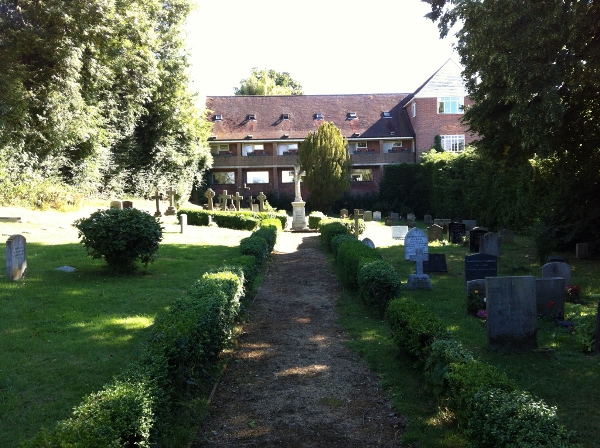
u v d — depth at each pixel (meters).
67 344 6.68
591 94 13.27
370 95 53.03
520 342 6.81
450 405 4.64
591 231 15.84
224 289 7.03
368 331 7.95
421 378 5.74
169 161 38.00
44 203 22.03
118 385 3.80
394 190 45.06
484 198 27.12
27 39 22.12
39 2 22.27
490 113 14.15
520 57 11.88
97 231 10.75
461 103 46.75
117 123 31.92
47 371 5.79
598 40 11.75
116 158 32.66
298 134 48.59
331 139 40.03
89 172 28.55
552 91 11.59
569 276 10.02
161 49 35.22
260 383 5.96
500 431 3.42
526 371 6.07
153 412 3.83
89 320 7.75
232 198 34.75
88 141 27.48
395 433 4.69
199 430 4.75
